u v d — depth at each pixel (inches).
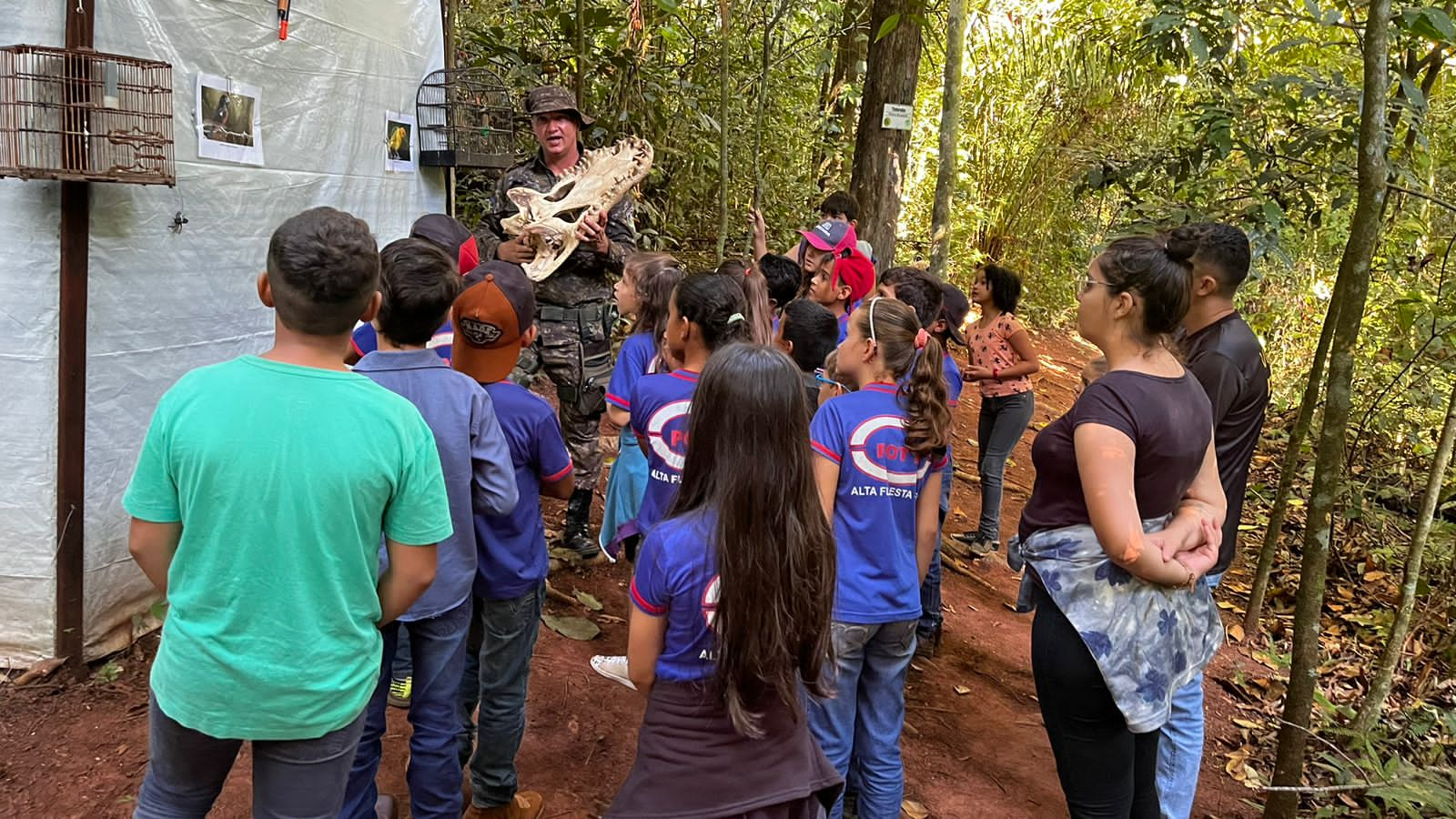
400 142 188.4
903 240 450.0
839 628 97.8
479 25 256.4
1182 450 85.0
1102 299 87.9
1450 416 123.8
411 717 91.0
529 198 151.9
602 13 239.3
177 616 67.1
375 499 68.3
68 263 114.6
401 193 191.8
